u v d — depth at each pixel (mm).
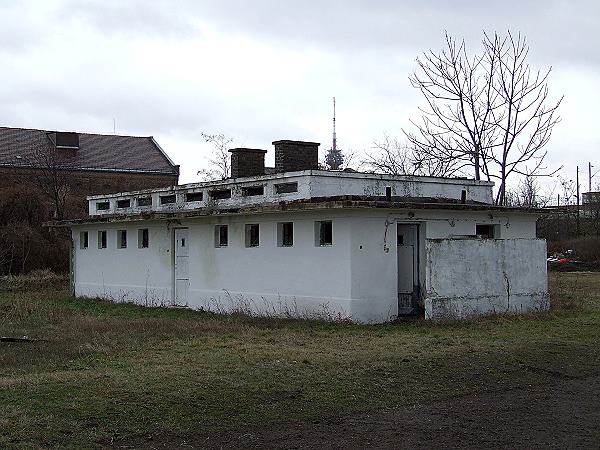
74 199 53844
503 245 20953
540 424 10156
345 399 11094
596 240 54062
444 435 9570
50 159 60375
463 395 11703
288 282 20797
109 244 28938
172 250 25500
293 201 19719
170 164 68875
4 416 9531
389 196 20547
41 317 21906
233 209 21344
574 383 12734
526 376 13062
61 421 9453
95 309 25062
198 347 15016
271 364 13055
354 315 18922
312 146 24719
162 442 9000
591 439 9484
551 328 18188
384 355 14094
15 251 43219
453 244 19781
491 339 16359
